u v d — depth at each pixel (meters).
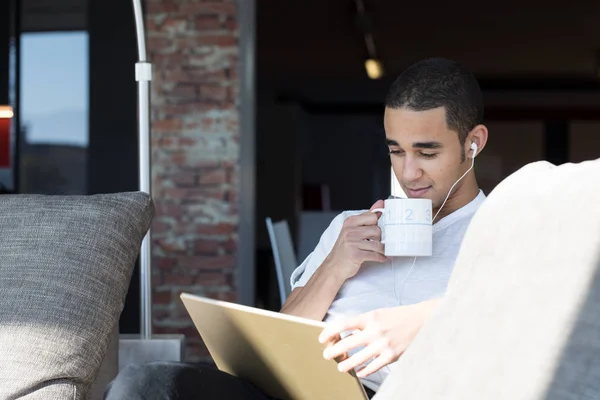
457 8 8.93
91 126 4.93
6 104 4.95
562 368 0.43
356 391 1.25
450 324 0.54
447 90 1.60
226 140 4.64
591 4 8.65
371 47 10.44
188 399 1.31
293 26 9.48
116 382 1.30
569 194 0.52
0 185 4.25
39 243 1.61
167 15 4.67
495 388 0.46
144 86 2.14
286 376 1.40
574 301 0.45
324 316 1.67
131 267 1.66
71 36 4.92
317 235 3.65
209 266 4.63
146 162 2.14
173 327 4.63
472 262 0.56
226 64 4.64
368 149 12.61
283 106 12.16
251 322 1.34
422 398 0.51
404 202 1.54
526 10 8.94
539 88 12.68
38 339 1.50
